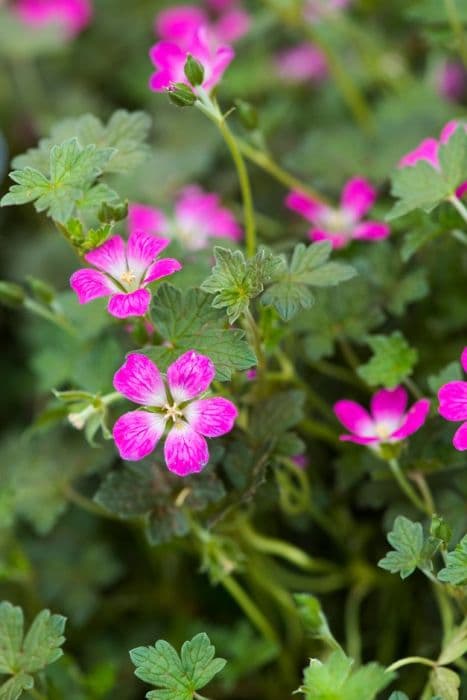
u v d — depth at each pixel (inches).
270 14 35.1
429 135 30.4
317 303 26.7
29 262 33.1
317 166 30.6
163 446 25.3
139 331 25.1
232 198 31.9
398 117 31.0
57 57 41.6
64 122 26.2
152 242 24.0
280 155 32.9
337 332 26.7
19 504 27.5
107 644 28.7
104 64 41.4
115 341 27.0
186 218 29.2
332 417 27.5
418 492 26.2
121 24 42.1
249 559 27.4
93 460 27.0
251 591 28.7
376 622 28.0
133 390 23.7
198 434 23.6
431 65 33.1
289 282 24.6
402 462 25.5
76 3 40.3
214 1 41.4
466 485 25.6
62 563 29.2
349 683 22.8
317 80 35.9
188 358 23.5
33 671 24.3
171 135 35.1
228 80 35.5
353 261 27.3
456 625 25.5
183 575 29.2
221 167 32.6
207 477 25.1
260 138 28.5
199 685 23.5
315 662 23.0
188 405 23.8
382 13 36.6
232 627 28.7
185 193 31.3
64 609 28.7
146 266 24.0
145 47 41.3
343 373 27.4
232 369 23.8
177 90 24.7
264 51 37.4
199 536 25.9
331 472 27.9
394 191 25.4
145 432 23.7
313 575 28.4
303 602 24.1
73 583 29.0
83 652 28.8
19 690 24.0
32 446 27.8
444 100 32.3
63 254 32.7
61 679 27.1
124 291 24.0
